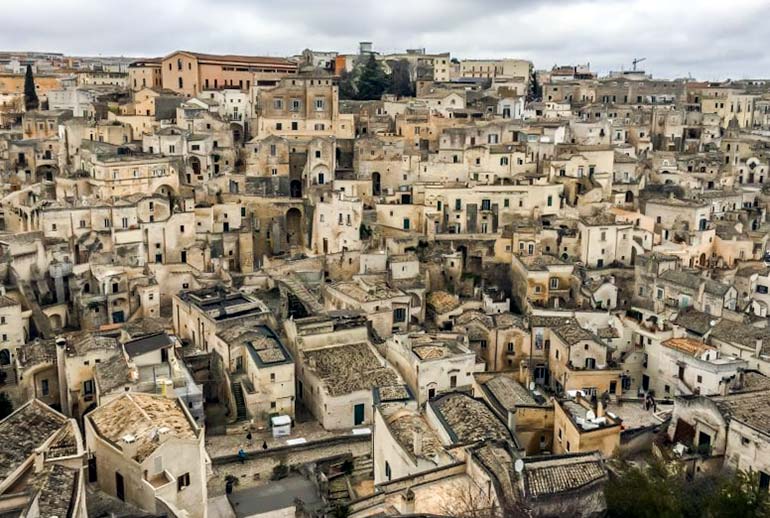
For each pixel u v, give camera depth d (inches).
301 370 4089.6
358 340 4237.2
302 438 3742.6
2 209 6112.2
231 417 3892.7
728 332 4143.7
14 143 7170.3
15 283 4837.6
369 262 5423.2
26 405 2746.1
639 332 4141.2
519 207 6200.8
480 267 5890.8
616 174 7012.8
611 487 2299.5
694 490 2434.8
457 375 3818.9
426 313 5108.3
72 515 1959.9
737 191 7037.4
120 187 6087.6
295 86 7475.4
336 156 7283.5
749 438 2600.9
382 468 2832.2
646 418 3390.7
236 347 3983.8
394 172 6840.6
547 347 4261.8
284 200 6353.3
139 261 5329.7
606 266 5551.2
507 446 2502.5
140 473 2329.0
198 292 4662.9
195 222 5841.5
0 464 2445.9
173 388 3385.8
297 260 5516.7
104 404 2834.6
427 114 7819.9
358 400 3846.0
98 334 4217.5
